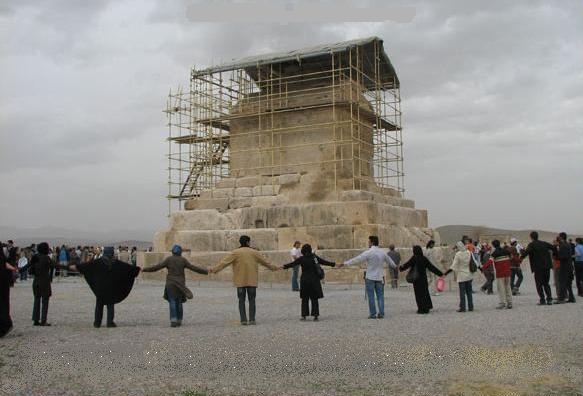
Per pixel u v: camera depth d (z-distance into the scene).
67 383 10.63
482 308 20.69
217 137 40.84
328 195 34.81
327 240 32.44
